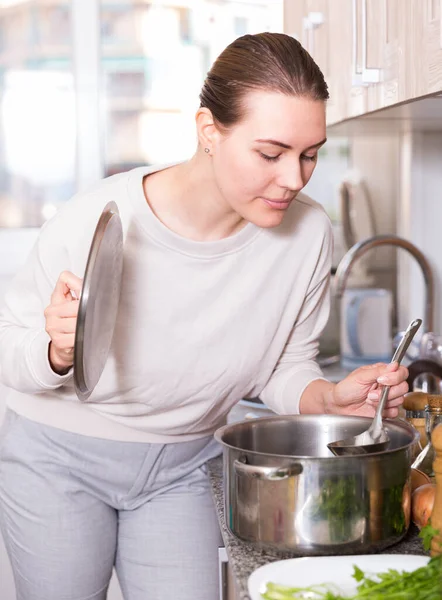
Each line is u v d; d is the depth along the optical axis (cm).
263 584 93
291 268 141
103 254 112
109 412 144
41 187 297
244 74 112
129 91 302
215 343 138
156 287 135
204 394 143
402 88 139
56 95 294
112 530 155
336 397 136
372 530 102
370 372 132
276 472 100
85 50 288
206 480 155
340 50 185
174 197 133
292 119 110
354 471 100
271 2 305
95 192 138
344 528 101
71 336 118
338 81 188
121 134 303
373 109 159
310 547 101
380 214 318
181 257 133
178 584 153
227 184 118
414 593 88
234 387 145
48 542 148
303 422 124
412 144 251
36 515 148
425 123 209
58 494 147
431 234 256
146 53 301
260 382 151
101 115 298
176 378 140
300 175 114
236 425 119
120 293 135
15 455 150
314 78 112
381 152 316
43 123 295
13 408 154
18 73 292
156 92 304
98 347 117
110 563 156
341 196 310
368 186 316
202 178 127
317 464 100
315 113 112
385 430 120
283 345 147
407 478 106
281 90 110
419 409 140
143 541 153
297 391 146
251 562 103
